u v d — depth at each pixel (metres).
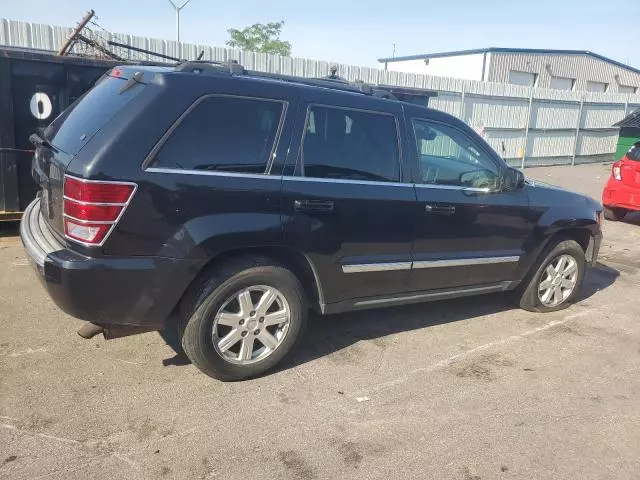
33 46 9.55
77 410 3.29
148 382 3.65
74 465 2.82
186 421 3.25
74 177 3.08
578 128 21.06
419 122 4.32
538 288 5.31
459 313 5.30
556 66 32.44
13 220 6.78
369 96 4.13
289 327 3.81
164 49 11.06
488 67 29.80
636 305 5.81
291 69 13.27
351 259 3.96
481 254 4.68
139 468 2.83
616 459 3.13
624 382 4.05
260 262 3.61
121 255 3.16
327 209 3.74
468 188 4.53
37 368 3.74
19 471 2.75
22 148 6.65
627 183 10.00
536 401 3.71
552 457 3.11
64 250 3.19
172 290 3.31
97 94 3.74
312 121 3.77
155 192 3.17
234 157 3.45
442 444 3.18
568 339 4.81
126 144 3.13
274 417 3.35
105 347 4.09
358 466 2.95
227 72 3.66
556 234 5.33
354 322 4.91
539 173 17.98
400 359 4.23
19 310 4.65
